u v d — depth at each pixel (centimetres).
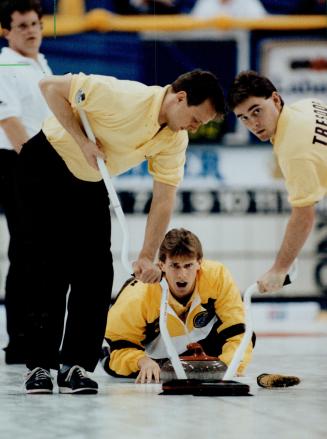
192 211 1888
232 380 818
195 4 1786
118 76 1684
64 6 1575
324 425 644
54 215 818
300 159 798
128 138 789
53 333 835
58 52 1559
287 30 1841
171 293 927
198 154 1877
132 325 941
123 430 630
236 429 630
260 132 815
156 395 800
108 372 968
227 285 943
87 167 808
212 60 1811
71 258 823
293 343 1404
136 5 1703
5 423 662
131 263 820
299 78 1862
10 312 1143
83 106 777
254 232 1903
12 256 1143
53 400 771
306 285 1903
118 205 797
